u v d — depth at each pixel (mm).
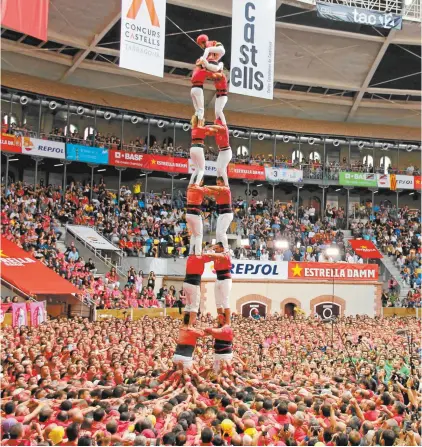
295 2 38562
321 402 12430
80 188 45625
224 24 41656
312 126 52438
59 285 30859
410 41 43219
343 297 39812
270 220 48688
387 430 10086
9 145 40281
